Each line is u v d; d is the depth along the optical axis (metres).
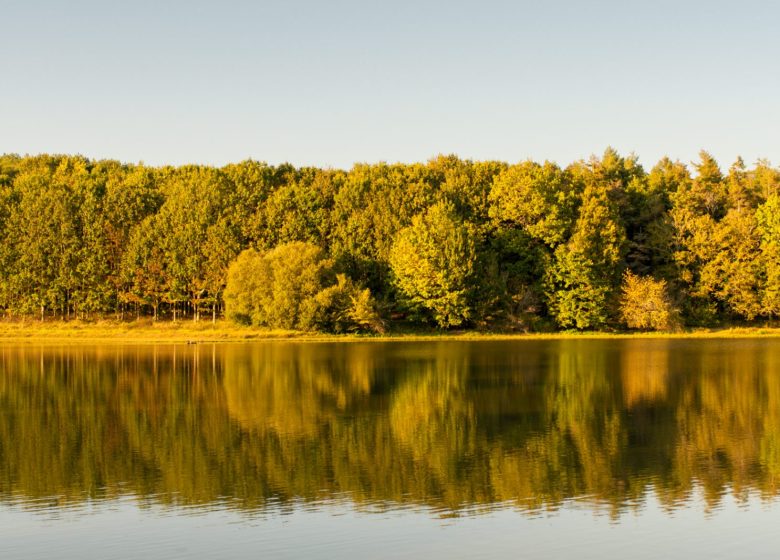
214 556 22.31
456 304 96.81
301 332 95.44
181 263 104.12
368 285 104.94
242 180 112.81
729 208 117.94
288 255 96.81
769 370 59.34
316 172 121.75
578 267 100.12
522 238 103.62
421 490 28.36
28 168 129.88
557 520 25.19
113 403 46.19
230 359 69.19
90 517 25.64
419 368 61.81
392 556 22.28
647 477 29.91
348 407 44.47
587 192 104.81
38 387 52.56
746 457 32.72
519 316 101.62
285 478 29.94
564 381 54.12
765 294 103.31
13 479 30.00
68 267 105.19
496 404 45.28
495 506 26.56
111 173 121.44
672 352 74.44
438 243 97.88
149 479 29.91
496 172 114.94
